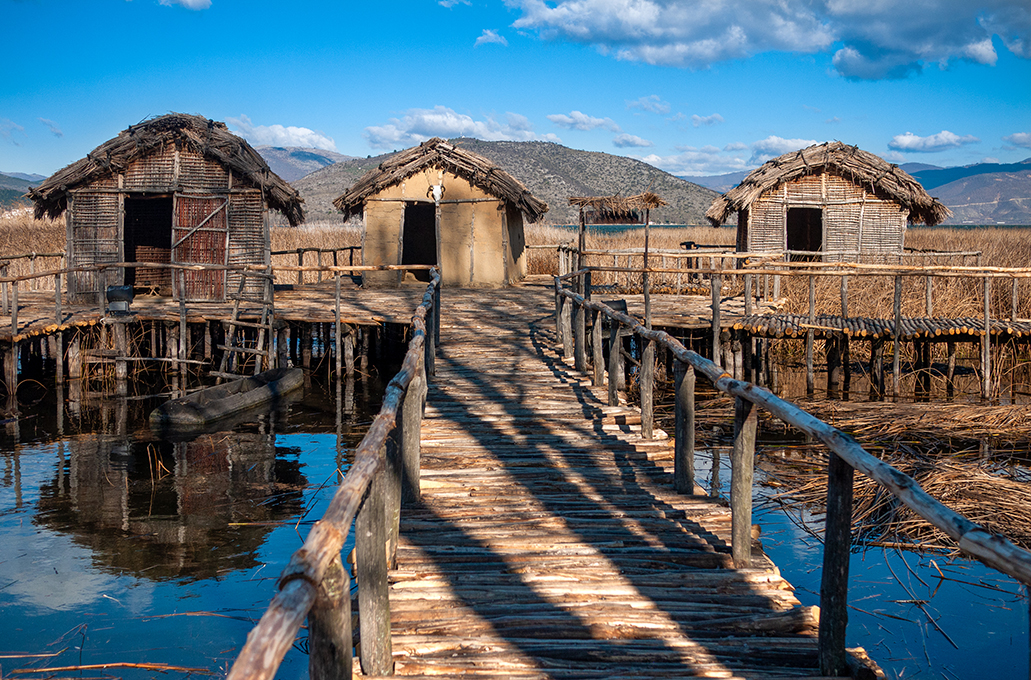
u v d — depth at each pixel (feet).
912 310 51.75
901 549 21.03
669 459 21.86
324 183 463.01
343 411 39.22
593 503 18.48
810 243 77.36
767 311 48.85
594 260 78.13
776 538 21.85
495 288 63.00
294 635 5.87
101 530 23.41
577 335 33.76
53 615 18.08
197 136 54.75
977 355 51.62
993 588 18.83
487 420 25.61
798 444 31.07
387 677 11.01
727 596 13.70
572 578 14.48
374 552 10.99
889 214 60.49
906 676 15.01
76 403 40.24
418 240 82.28
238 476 28.66
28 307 51.19
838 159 59.93
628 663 11.71
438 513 17.84
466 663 11.51
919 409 34.60
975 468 24.31
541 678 11.14
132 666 15.60
